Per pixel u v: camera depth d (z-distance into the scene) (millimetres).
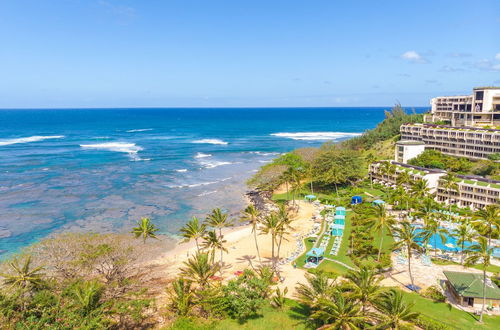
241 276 53344
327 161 114812
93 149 190750
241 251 72250
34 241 74625
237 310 47281
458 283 51125
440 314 47500
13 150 183125
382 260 62906
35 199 103000
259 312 49312
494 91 134125
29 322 38406
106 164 151250
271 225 63656
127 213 93062
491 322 45719
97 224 85000
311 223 86625
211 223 62938
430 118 168375
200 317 48625
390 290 41344
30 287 44531
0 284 46406
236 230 84812
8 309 39594
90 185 118438
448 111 152875
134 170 141375
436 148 134750
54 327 38031
